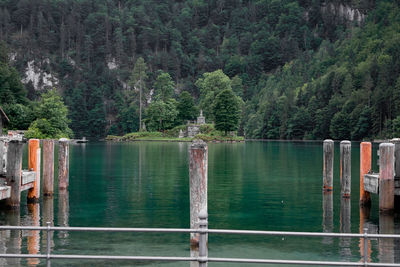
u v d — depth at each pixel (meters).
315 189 31.92
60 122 128.12
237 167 48.75
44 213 23.08
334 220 21.73
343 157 27.30
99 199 27.39
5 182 21.97
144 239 18.02
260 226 20.50
